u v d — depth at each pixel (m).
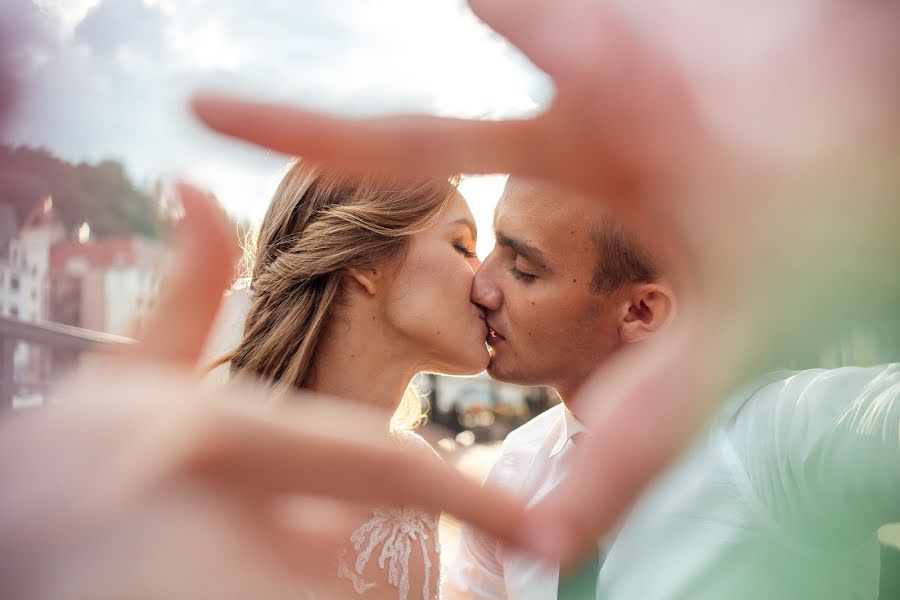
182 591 0.12
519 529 0.14
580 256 1.18
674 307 0.14
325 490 0.13
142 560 0.12
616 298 1.20
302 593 0.14
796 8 0.12
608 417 0.14
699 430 0.14
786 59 0.12
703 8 0.13
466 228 1.35
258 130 0.13
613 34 0.12
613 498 0.14
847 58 0.12
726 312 0.13
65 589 0.11
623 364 0.15
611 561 0.51
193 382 0.13
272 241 1.31
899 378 0.41
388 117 0.13
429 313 1.27
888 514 0.36
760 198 0.13
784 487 0.59
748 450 0.65
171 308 0.14
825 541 0.31
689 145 0.12
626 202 0.13
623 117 0.13
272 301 1.25
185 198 0.16
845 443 0.38
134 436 0.12
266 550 0.13
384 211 1.24
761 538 0.33
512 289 1.28
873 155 0.12
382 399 1.30
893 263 0.12
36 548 0.11
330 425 0.13
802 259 0.12
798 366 0.13
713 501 0.53
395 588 1.14
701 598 0.40
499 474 1.48
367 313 1.27
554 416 1.61
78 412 0.12
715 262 0.13
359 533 1.11
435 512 0.13
